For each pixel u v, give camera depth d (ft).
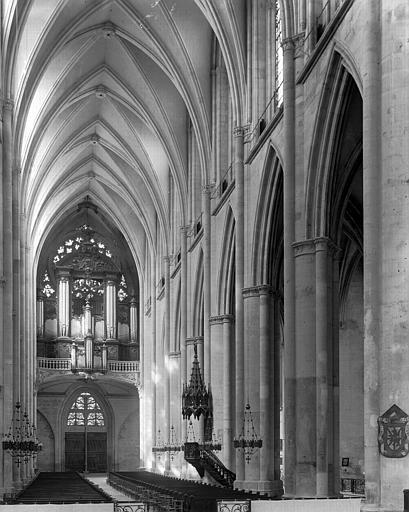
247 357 102.73
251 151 104.32
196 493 83.97
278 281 104.53
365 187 57.57
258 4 106.63
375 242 56.54
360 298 128.26
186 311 153.28
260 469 99.25
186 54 130.93
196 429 138.82
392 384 54.03
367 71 58.80
